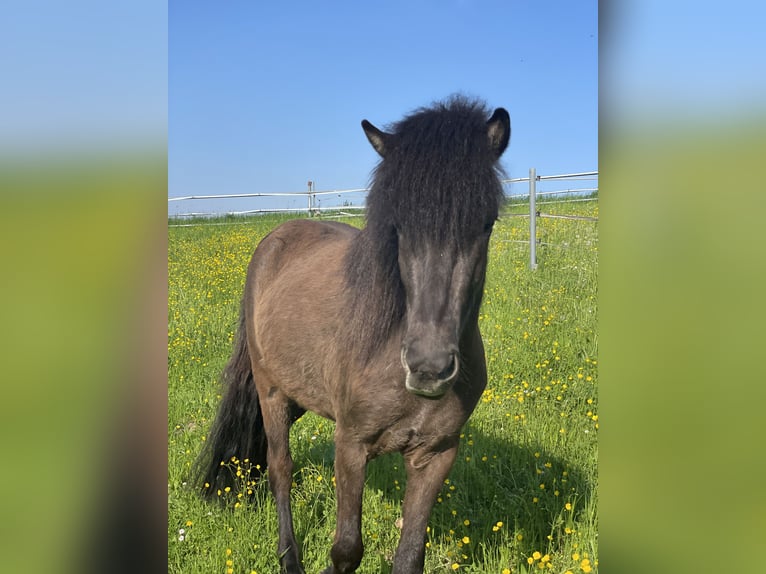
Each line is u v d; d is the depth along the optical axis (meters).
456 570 3.06
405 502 2.80
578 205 12.57
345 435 2.79
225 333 7.37
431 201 2.19
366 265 2.74
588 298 7.11
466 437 4.27
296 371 3.35
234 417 4.07
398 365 2.55
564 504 3.41
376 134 2.52
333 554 2.75
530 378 5.23
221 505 3.84
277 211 15.61
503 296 7.63
